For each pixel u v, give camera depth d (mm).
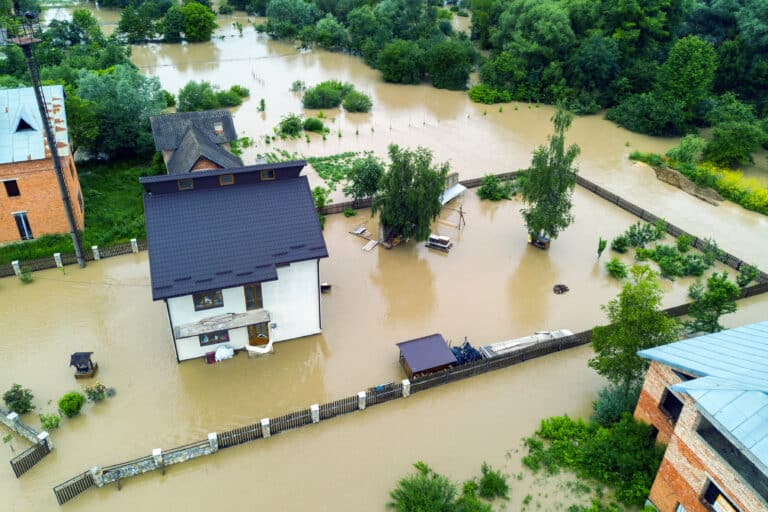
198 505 26500
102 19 119875
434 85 92938
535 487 27625
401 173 43156
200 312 33062
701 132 77625
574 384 34250
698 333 36594
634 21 86312
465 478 28156
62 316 37656
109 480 27078
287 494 27141
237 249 33375
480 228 50438
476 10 110000
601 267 45781
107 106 56594
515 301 41344
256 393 32750
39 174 42344
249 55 104500
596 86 86125
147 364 34281
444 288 42438
